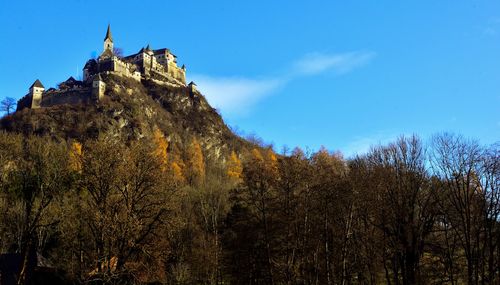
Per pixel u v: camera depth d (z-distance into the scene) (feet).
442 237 175.42
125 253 147.95
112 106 577.02
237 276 188.03
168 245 165.99
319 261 165.89
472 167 159.84
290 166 168.04
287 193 165.78
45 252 185.57
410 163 172.04
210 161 572.10
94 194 160.35
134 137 540.11
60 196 180.24
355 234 161.17
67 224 163.32
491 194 154.10
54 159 189.16
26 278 162.40
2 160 191.93
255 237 177.47
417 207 179.93
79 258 155.22
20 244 178.70
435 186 166.30
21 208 181.27
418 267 155.84
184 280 184.75
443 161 216.95
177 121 641.81
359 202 159.33
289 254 169.58
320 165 171.22
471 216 160.97
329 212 163.84
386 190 164.04
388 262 179.83
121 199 149.07
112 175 150.82
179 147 572.10
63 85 647.15
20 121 535.19
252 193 173.47
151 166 155.53
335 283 158.92
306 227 163.02
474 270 153.69
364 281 166.40
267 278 173.58
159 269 161.38
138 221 145.48
